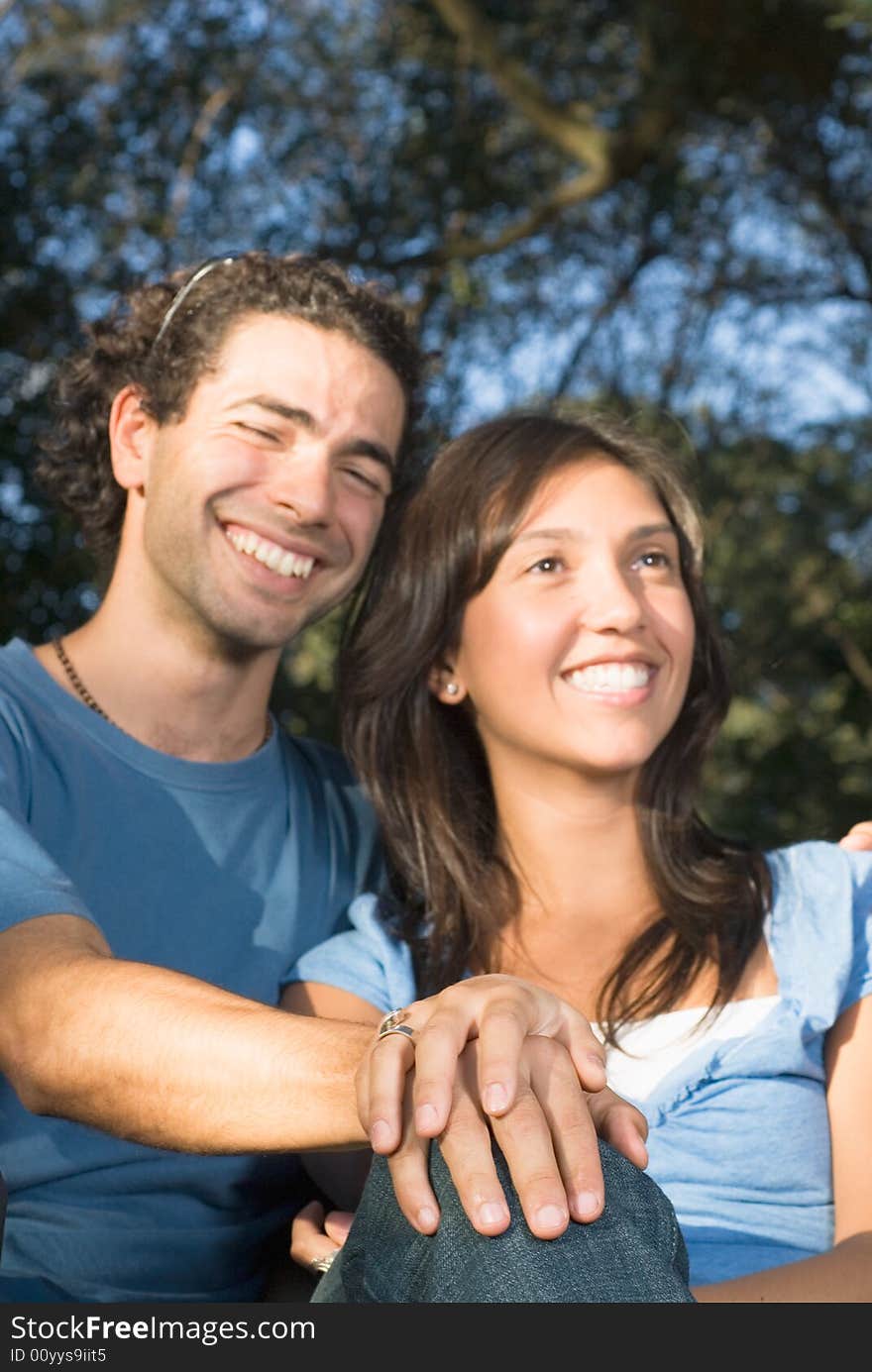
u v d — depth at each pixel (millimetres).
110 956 1626
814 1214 2035
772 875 2291
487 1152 1264
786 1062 2088
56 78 6578
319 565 2383
